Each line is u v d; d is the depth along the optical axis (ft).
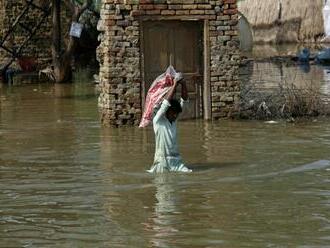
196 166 55.67
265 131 70.33
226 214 43.04
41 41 136.46
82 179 52.29
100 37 76.89
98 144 65.62
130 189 49.11
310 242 37.96
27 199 47.26
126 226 41.09
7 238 39.47
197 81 77.61
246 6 260.62
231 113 78.13
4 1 133.90
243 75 133.49
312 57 165.27
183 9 75.56
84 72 146.72
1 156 61.16
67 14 139.03
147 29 75.56
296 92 89.92
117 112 74.90
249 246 37.45
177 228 40.55
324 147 61.98
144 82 75.31
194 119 77.97
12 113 88.07
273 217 42.32
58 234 39.99
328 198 46.16
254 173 53.01
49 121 80.59
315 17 239.91
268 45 241.76
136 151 61.98
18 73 130.82
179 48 76.74
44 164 57.67
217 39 76.84
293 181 50.57
